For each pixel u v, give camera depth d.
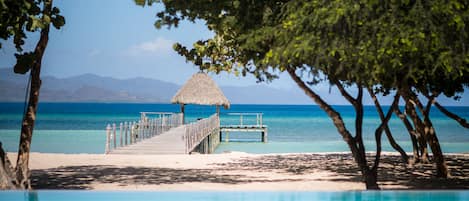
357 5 8.07
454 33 8.25
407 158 18.77
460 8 8.20
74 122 67.00
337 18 8.09
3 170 10.59
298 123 71.19
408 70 8.77
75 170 16.33
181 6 10.41
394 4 8.20
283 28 9.16
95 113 101.81
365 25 8.29
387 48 7.96
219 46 14.19
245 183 13.95
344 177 15.51
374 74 8.49
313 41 8.50
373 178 11.77
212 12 10.43
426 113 15.52
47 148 31.59
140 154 21.58
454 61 8.18
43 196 9.35
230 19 10.36
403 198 9.16
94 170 16.33
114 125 23.31
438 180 14.77
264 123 70.19
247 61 11.98
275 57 8.90
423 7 8.09
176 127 35.53
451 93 13.81
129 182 13.82
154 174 15.57
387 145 36.31
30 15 9.94
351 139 11.80
